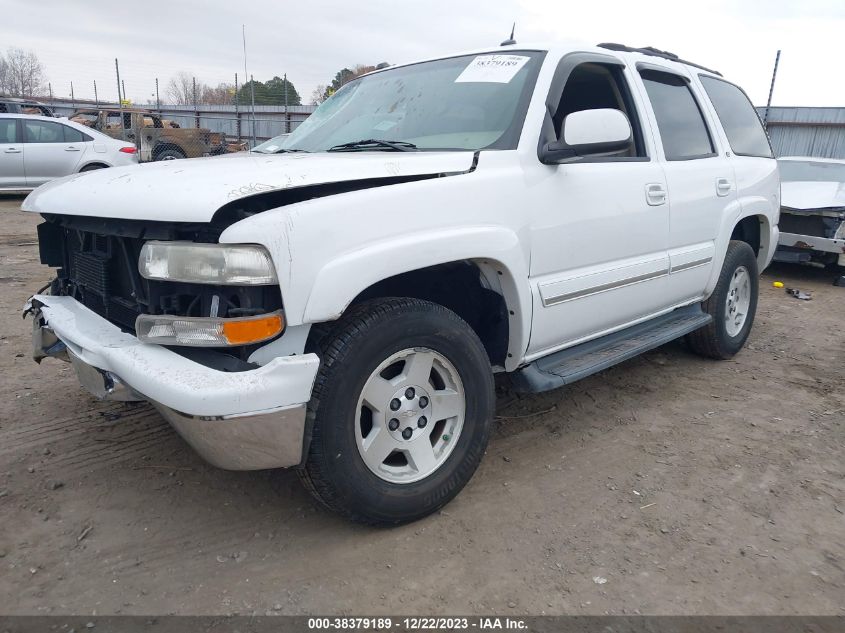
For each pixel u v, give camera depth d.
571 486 3.04
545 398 4.08
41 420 3.57
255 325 2.16
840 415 3.92
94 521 2.69
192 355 2.32
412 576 2.39
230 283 2.13
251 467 2.29
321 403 2.31
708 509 2.87
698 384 4.39
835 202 7.90
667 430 3.66
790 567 2.48
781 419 3.84
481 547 2.57
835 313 6.61
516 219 2.83
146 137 16.25
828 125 16.48
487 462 3.26
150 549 2.52
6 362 4.38
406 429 2.61
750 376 4.57
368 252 2.32
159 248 2.24
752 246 5.19
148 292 2.40
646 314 3.87
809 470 3.23
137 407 3.76
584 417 3.82
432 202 2.53
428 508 2.68
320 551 2.53
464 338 2.68
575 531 2.69
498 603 2.27
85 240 2.89
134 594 2.28
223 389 2.10
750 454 3.39
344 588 2.33
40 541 2.55
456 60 3.57
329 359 2.33
